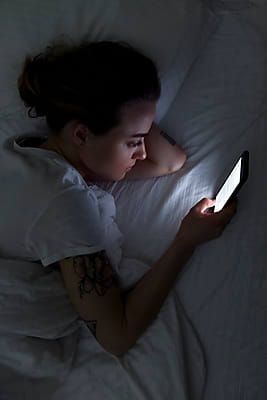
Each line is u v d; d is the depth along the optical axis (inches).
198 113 49.1
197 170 46.3
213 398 36.4
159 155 46.3
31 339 38.5
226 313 38.8
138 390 37.0
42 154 39.6
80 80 36.9
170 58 48.4
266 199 41.8
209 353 38.1
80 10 48.8
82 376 38.3
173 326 38.9
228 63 50.5
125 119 37.5
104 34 48.3
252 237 40.6
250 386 35.8
